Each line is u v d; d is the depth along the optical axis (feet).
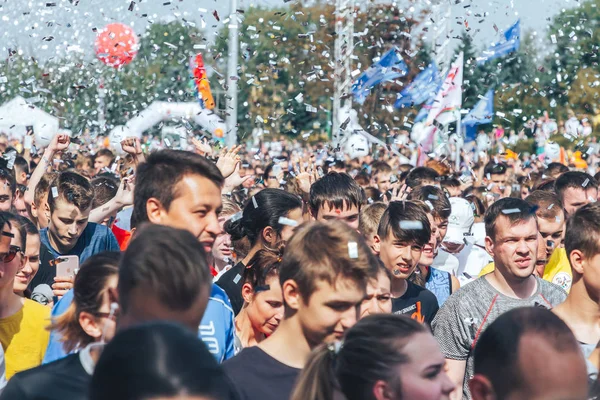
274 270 20.47
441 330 22.79
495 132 81.51
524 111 87.04
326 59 70.28
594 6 80.94
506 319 12.61
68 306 17.92
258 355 15.56
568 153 74.08
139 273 12.76
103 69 62.90
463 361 22.59
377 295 18.65
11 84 60.29
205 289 13.08
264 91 85.20
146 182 17.33
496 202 23.30
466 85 75.82
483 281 23.22
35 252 23.79
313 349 14.74
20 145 59.67
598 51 76.95
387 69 61.98
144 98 66.03
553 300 23.12
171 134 62.90
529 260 22.65
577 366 12.07
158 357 9.16
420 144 70.85
